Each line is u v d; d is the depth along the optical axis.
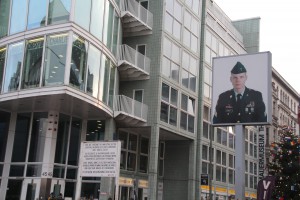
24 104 22.64
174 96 30.73
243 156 24.31
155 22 29.89
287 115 62.59
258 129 48.03
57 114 23.83
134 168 29.56
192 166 32.53
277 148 28.36
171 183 32.91
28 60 21.36
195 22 35.50
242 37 49.56
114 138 26.03
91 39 22.17
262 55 24.83
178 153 33.28
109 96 24.97
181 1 33.22
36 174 23.05
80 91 20.94
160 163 33.22
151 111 28.08
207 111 35.75
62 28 20.64
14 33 22.39
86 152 15.38
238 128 24.66
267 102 24.20
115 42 26.44
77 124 25.53
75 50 20.80
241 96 24.95
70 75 20.31
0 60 22.88
